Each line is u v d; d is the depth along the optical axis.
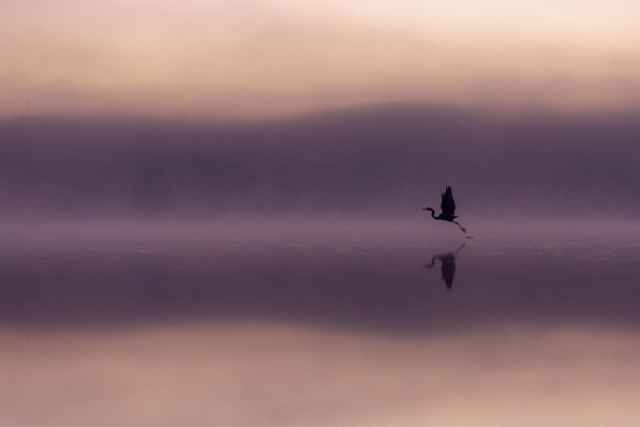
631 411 42.84
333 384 47.97
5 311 73.62
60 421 42.06
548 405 43.88
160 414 43.09
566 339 58.88
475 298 78.38
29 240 195.62
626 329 61.97
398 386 47.44
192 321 67.81
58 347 58.19
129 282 95.38
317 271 105.12
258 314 70.88
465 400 44.81
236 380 49.12
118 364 53.44
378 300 78.06
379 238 189.62
